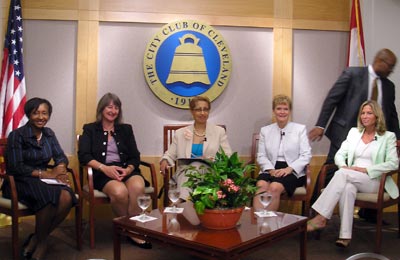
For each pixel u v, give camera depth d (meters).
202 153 3.45
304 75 4.26
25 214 2.86
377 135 3.42
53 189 2.89
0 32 3.86
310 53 4.25
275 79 4.20
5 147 3.16
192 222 2.43
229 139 4.18
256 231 2.24
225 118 4.16
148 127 4.08
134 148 3.53
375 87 3.73
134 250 3.10
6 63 3.76
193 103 3.47
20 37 3.79
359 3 4.21
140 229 2.29
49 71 3.96
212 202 2.24
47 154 3.15
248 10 4.15
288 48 4.21
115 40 4.02
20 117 3.71
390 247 3.22
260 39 4.19
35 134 3.12
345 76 3.80
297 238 3.45
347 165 3.50
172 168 3.77
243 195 2.34
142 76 4.06
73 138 4.00
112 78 4.02
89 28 3.97
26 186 2.89
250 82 4.19
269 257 2.98
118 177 3.25
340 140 3.80
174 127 3.93
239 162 2.41
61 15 3.94
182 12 4.07
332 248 3.20
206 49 4.08
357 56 4.14
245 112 4.19
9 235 3.47
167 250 3.10
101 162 3.40
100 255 2.99
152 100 4.08
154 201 3.40
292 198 3.40
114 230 2.45
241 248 2.03
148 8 4.03
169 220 2.46
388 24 4.29
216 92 4.11
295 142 3.60
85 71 3.98
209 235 2.17
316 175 4.25
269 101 4.21
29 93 3.94
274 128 3.71
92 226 3.15
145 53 4.00
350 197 3.16
